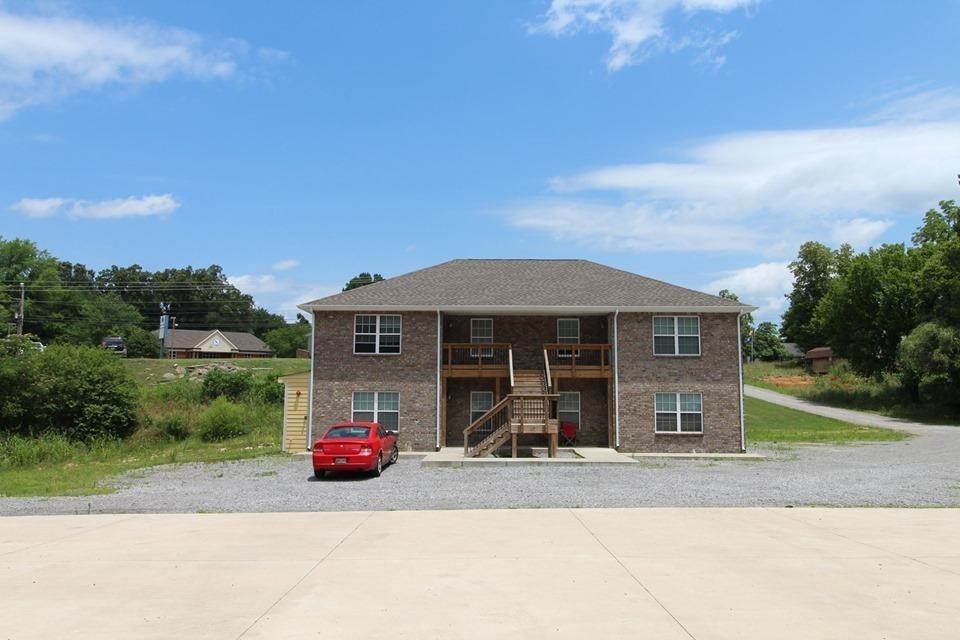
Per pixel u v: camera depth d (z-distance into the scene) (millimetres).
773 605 7375
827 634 6461
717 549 10156
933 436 36438
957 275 50625
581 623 6816
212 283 130125
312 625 6816
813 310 91188
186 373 53219
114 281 130125
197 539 11227
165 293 122812
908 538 10914
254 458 26844
